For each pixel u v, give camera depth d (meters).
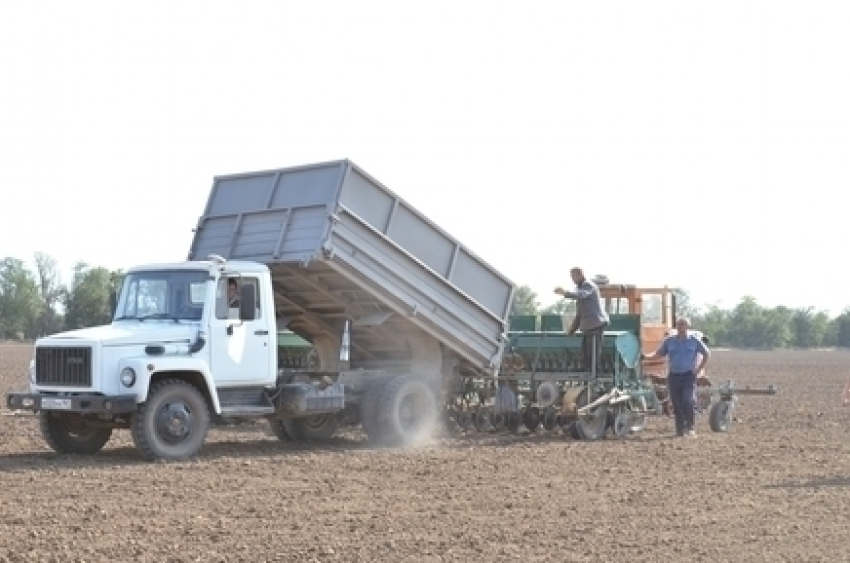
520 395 21.16
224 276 17.23
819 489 13.93
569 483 14.27
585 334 21.28
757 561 9.70
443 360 20.28
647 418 25.53
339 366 19.81
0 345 97.06
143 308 17.45
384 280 18.59
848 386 20.00
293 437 19.81
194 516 11.53
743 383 43.97
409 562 9.52
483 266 19.94
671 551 10.06
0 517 11.30
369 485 13.90
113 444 18.89
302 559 9.59
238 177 19.39
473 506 12.38
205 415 16.58
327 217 17.67
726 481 14.61
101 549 9.84
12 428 21.02
